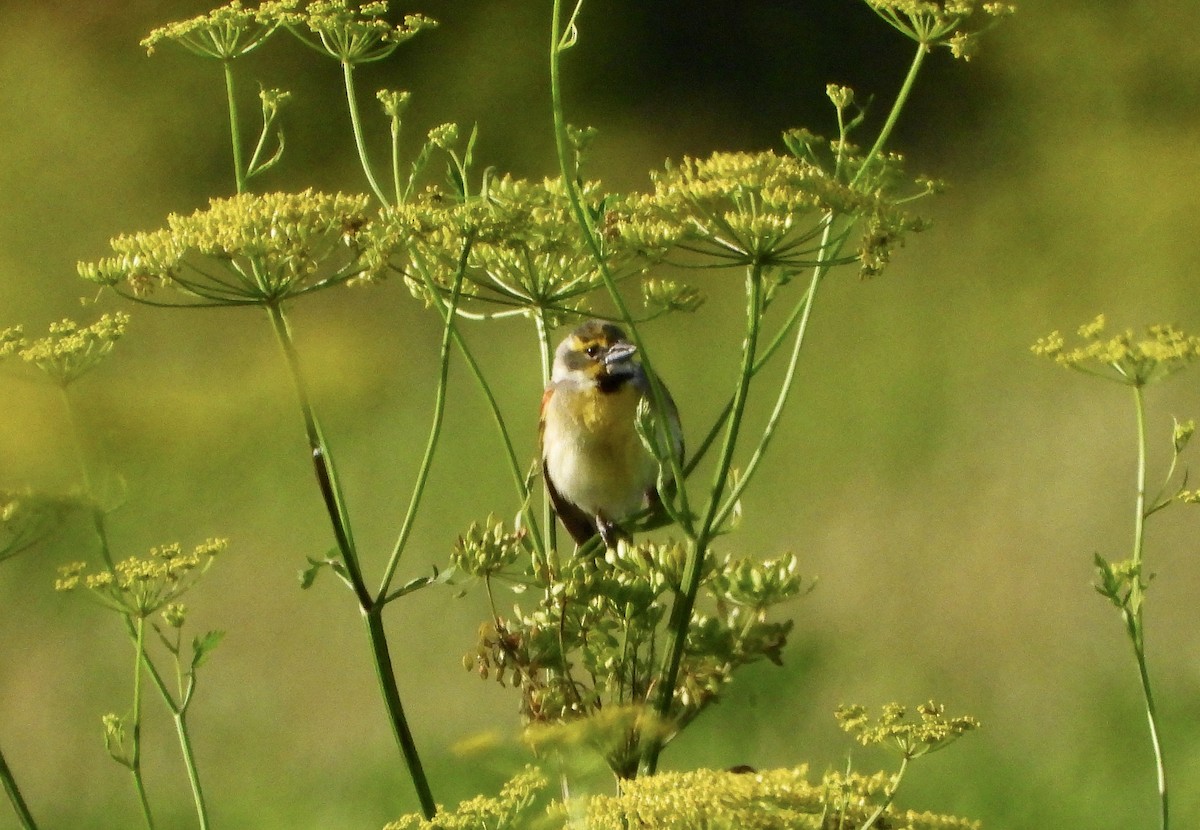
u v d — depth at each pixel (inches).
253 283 199.3
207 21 227.0
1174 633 533.0
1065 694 499.5
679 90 1096.2
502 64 1075.9
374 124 1048.2
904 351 764.6
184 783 494.3
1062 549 573.6
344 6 232.4
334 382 679.1
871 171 232.5
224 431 616.4
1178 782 454.6
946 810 450.9
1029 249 872.3
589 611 202.4
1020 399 698.2
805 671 475.2
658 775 169.9
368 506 644.1
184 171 1016.9
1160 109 1011.3
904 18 1125.1
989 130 1040.8
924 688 506.3
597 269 227.6
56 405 394.0
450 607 562.9
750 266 201.8
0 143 999.0
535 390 737.6
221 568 594.2
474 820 180.9
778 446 677.3
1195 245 856.3
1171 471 213.2
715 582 209.6
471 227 204.1
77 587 212.5
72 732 520.7
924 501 617.0
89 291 863.1
